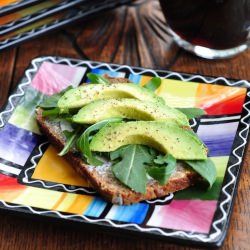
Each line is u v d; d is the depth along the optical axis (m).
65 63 0.77
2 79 0.80
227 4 0.75
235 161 0.65
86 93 0.69
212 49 0.81
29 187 0.65
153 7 0.90
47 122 0.70
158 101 0.70
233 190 0.63
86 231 0.64
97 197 0.63
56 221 0.61
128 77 0.76
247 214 0.65
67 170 0.67
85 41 0.85
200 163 0.64
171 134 0.65
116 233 0.60
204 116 0.71
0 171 0.66
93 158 0.65
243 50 0.82
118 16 0.89
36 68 0.77
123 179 0.62
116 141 0.65
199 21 0.78
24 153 0.69
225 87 0.73
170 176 0.63
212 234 0.59
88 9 0.85
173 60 0.82
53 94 0.73
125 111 0.68
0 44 0.80
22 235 0.64
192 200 0.62
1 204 0.62
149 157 0.64
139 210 0.62
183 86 0.74
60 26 0.83
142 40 0.85
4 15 0.77
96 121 0.67
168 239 0.59
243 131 0.68
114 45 0.85
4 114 0.71
